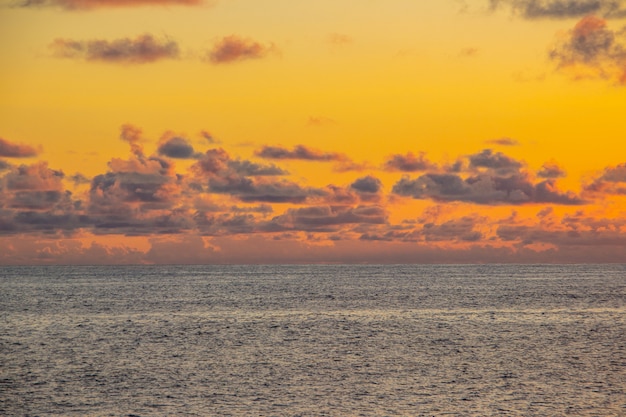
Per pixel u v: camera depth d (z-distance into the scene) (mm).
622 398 46938
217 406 45031
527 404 45469
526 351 65312
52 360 60844
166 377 53500
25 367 57531
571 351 65312
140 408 44594
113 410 44156
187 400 46625
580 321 90875
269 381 52031
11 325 87188
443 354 63625
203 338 74688
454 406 44906
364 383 51281
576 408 44562
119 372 55344
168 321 91562
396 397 47156
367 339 73625
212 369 56562
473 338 74250
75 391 49031
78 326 85938
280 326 85625
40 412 43812
